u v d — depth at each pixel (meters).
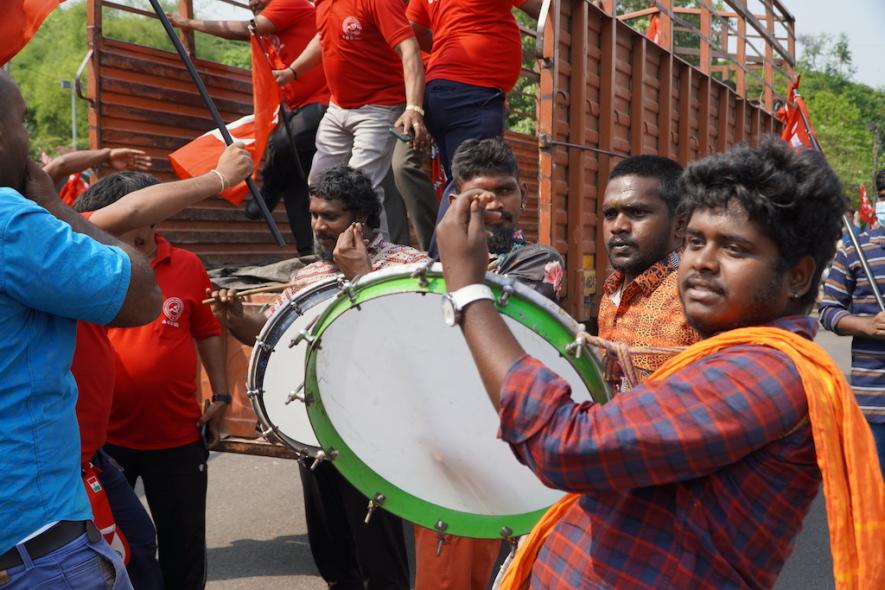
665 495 1.45
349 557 3.70
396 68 4.77
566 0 5.38
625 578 1.44
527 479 2.10
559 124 5.38
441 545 2.20
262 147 4.25
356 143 4.80
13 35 3.05
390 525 3.25
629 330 2.56
